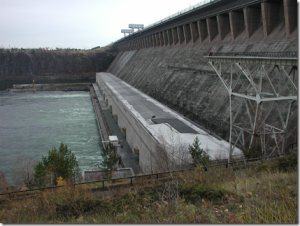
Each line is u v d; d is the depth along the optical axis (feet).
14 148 185.98
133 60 449.89
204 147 106.22
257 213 39.04
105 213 46.03
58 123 253.03
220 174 63.52
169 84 234.38
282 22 152.76
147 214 42.91
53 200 51.75
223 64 172.96
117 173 114.52
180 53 264.93
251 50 162.50
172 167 84.89
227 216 39.78
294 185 48.03
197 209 42.32
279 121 111.34
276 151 97.91
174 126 135.23
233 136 125.39
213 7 204.13
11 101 370.94
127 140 182.39
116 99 231.71
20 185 121.39
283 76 117.60
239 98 137.69
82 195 53.57
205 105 165.78
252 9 170.71
